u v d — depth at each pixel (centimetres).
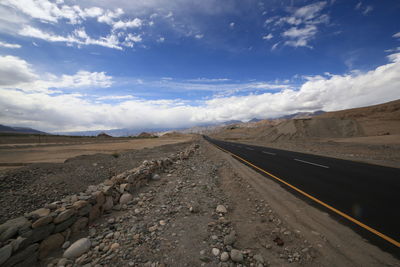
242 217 398
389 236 309
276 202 472
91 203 396
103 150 2125
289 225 354
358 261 248
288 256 264
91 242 313
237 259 255
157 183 686
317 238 307
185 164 1062
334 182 659
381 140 2077
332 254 264
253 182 661
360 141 2141
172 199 510
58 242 306
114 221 395
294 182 661
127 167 1008
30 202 514
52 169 846
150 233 335
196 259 261
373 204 455
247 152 1662
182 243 300
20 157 1534
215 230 341
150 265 249
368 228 338
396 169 858
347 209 426
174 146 2464
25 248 259
